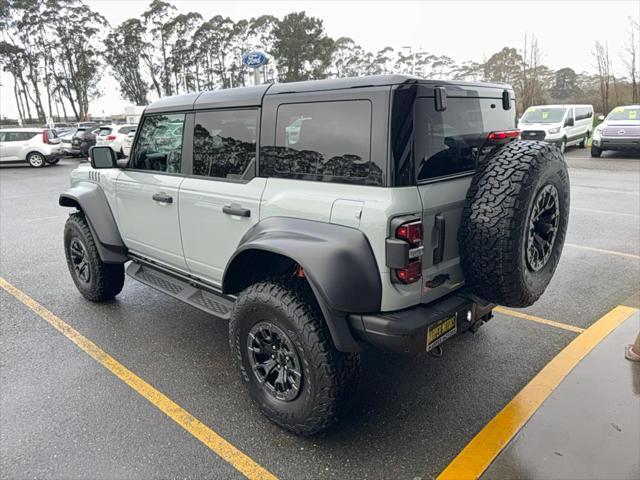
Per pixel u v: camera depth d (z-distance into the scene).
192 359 3.65
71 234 4.64
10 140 19.05
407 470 2.46
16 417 2.96
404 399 3.06
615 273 5.23
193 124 3.34
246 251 2.78
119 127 20.64
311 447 2.65
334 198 2.46
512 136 2.95
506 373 3.32
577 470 2.35
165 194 3.55
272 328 2.65
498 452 2.53
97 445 2.70
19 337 4.05
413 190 2.32
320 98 2.53
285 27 50.75
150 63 61.06
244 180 2.98
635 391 2.96
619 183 11.29
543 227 2.58
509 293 2.49
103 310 4.61
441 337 2.48
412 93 2.30
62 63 60.16
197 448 2.66
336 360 2.46
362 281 2.30
